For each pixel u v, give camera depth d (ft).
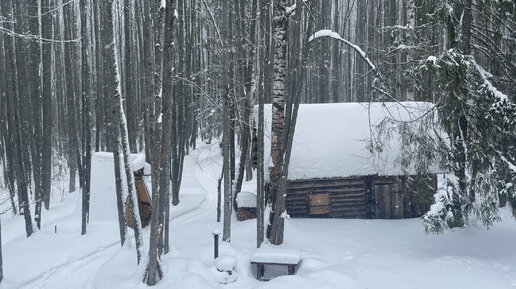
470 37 37.76
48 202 53.98
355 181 47.26
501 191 32.30
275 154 38.09
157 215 29.22
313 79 93.76
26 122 47.03
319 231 40.45
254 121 47.98
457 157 34.47
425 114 35.04
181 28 54.49
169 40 29.89
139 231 32.53
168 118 31.17
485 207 33.12
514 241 36.58
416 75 34.88
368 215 47.01
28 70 51.06
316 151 46.47
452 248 35.45
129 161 33.09
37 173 44.75
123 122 33.50
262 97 34.86
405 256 33.55
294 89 37.42
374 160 43.70
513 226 40.98
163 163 32.53
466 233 38.42
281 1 37.32
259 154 35.22
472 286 26.99
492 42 37.32
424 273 29.45
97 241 41.06
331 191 46.96
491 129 33.22
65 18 50.24
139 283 29.07
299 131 48.19
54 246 39.06
